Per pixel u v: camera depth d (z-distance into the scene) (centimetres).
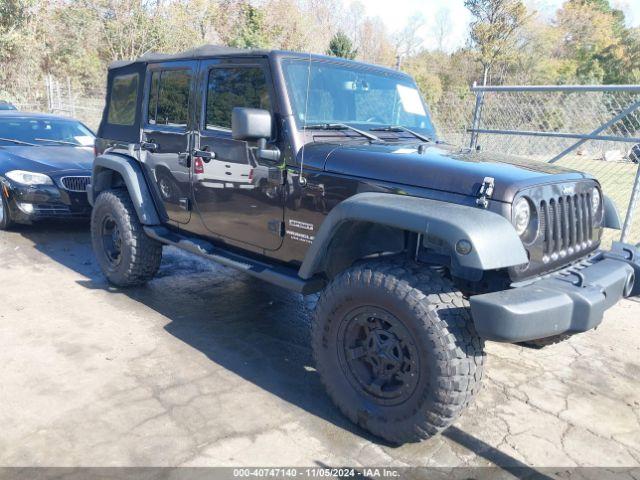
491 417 313
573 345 420
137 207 447
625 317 483
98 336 389
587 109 720
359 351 289
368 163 300
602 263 306
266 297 491
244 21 2883
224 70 373
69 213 648
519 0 3625
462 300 264
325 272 326
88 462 253
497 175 266
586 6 5372
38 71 2341
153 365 351
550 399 338
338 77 367
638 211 840
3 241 632
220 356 370
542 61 4522
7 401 299
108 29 2756
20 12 2195
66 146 732
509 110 770
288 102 333
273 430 287
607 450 287
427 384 257
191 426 286
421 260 293
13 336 381
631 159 722
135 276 473
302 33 3331
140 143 457
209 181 389
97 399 307
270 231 351
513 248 246
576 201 302
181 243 417
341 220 286
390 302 265
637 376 373
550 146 752
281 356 376
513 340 236
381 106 394
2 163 649
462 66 4003
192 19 2934
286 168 333
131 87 474
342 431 291
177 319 430
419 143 358
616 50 4869
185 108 409
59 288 486
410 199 272
